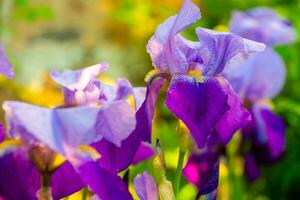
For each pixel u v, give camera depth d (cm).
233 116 103
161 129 196
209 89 102
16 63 231
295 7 213
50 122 91
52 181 96
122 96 102
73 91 100
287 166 189
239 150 150
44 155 94
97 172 94
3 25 200
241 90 156
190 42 105
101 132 93
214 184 102
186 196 162
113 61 327
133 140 98
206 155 122
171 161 176
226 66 103
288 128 192
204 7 239
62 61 334
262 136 154
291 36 161
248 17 161
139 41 301
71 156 94
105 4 317
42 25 366
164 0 271
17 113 91
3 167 94
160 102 209
